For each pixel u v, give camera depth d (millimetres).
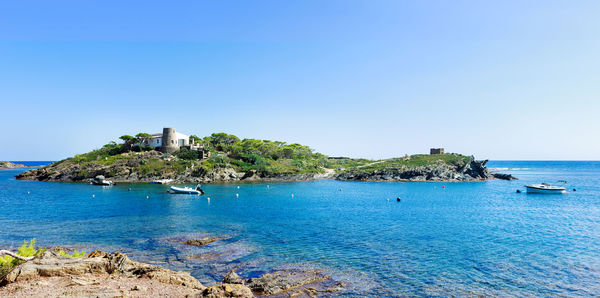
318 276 23844
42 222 43500
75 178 119562
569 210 57406
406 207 60562
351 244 32781
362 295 20625
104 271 18859
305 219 46875
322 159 194875
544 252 30047
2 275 16984
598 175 186375
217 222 44156
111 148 149750
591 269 25422
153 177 115625
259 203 65125
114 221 44438
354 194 85375
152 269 20344
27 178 134875
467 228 40875
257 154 158250
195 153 136750
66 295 14344
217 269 25188
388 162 171875
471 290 21453
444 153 176375
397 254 29375
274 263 26750
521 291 21281
